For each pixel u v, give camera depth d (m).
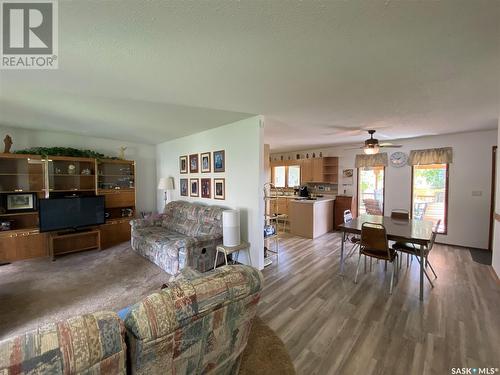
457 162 4.56
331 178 6.54
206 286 0.99
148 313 0.81
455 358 1.73
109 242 4.75
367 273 3.32
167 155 5.62
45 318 2.26
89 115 3.26
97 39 1.42
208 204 4.37
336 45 1.49
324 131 4.30
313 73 1.90
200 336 0.97
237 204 3.76
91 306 2.47
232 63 1.73
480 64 1.74
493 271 3.32
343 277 3.19
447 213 4.71
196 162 4.65
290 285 2.94
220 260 3.55
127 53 1.58
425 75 1.94
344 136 4.83
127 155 5.62
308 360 1.72
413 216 5.12
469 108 2.84
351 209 5.92
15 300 2.58
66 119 3.49
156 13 1.18
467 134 4.44
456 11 1.17
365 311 2.35
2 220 3.93
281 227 6.49
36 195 4.15
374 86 2.17
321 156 6.60
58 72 1.87
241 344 1.25
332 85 2.15
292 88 2.22
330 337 1.97
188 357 0.95
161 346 0.83
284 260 3.88
